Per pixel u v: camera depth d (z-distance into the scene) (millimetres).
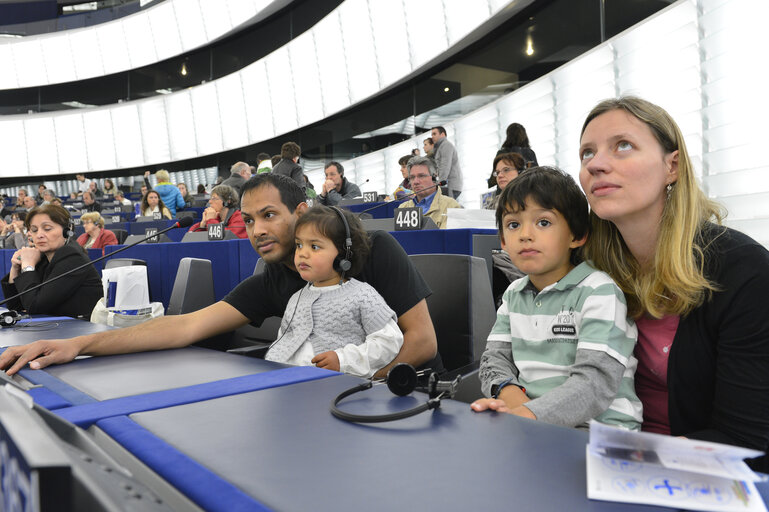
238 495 391
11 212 12180
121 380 790
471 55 7582
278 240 1402
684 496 386
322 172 11703
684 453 397
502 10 6289
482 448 485
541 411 773
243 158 13945
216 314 1333
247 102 13281
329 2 11430
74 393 714
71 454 271
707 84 3629
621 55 4520
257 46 13406
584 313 932
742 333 769
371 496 389
